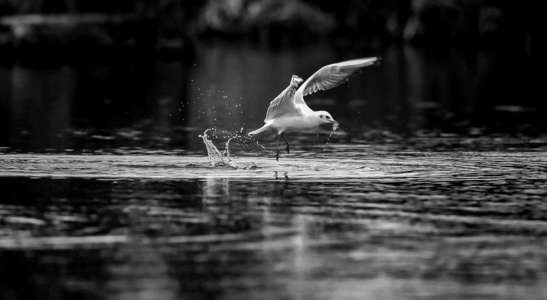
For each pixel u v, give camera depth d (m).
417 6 49.47
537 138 21.02
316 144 20.09
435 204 13.84
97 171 16.20
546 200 14.12
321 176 15.94
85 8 47.38
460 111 26.41
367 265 10.91
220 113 25.66
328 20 52.62
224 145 19.88
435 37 49.31
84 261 10.99
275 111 15.84
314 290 10.09
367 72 37.81
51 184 15.03
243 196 14.25
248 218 12.93
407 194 14.52
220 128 22.83
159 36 46.12
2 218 12.85
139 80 33.88
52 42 42.34
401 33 50.69
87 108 26.45
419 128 22.91
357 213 13.27
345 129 22.73
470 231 12.37
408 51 45.97
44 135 20.92
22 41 41.97
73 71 36.75
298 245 11.67
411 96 30.38
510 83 33.47
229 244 11.70
